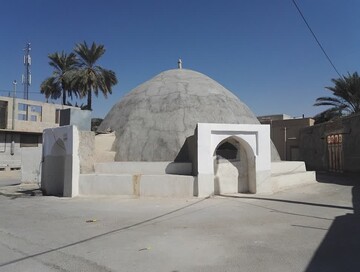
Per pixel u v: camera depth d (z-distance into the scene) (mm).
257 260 5449
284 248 6066
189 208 10141
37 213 9805
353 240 6551
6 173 29375
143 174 12766
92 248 6219
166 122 14430
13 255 5879
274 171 15555
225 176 12961
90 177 12852
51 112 37594
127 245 6363
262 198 11898
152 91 16000
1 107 32812
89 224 8234
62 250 6121
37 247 6332
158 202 11242
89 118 14016
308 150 26000
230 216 8953
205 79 17141
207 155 12305
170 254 5809
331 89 27188
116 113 16281
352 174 19312
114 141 14789
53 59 38375
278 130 30641
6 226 8148
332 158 22266
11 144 32500
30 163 18219
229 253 5820
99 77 34156
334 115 27312
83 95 34156
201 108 15031
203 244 6371
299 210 9781
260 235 6992
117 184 12633
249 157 13281
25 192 14898
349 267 5074
